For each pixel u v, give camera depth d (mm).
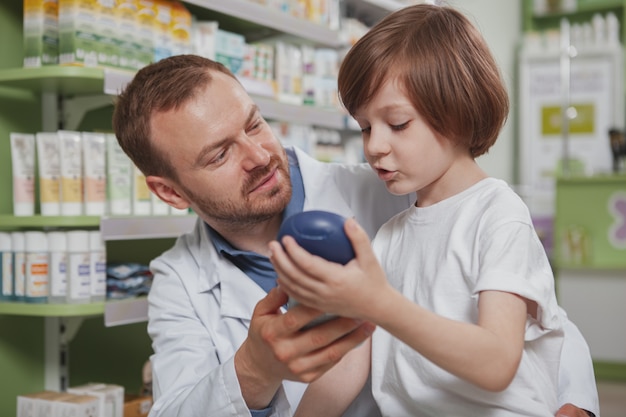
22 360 2451
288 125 3400
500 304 1017
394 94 1139
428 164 1164
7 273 2240
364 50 1182
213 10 2771
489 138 1229
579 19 6488
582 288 5199
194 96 1469
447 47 1153
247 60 2938
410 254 1261
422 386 1191
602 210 5344
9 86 2383
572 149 6297
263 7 2814
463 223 1188
